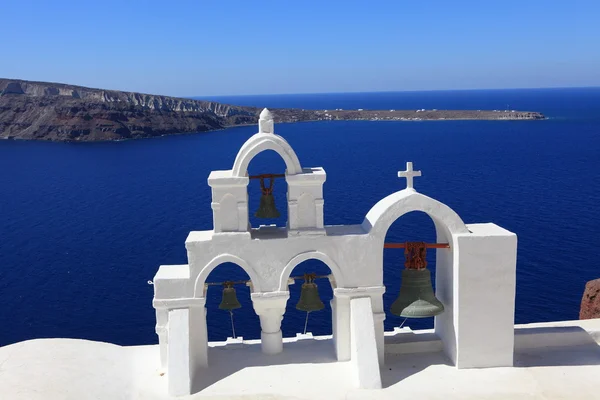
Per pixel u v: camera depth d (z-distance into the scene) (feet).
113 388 50.03
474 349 53.36
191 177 415.44
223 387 50.26
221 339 128.57
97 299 163.63
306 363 53.83
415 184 349.00
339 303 53.47
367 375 50.06
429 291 53.16
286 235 52.90
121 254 209.97
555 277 162.81
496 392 49.80
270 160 494.59
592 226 226.17
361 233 53.01
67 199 338.75
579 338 57.88
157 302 51.83
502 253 52.39
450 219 52.65
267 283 52.39
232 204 51.42
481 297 52.85
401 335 58.13
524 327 59.52
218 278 167.94
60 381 48.96
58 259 206.39
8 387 47.88
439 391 49.83
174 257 204.33
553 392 49.78
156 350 57.41
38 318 151.53
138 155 574.97
